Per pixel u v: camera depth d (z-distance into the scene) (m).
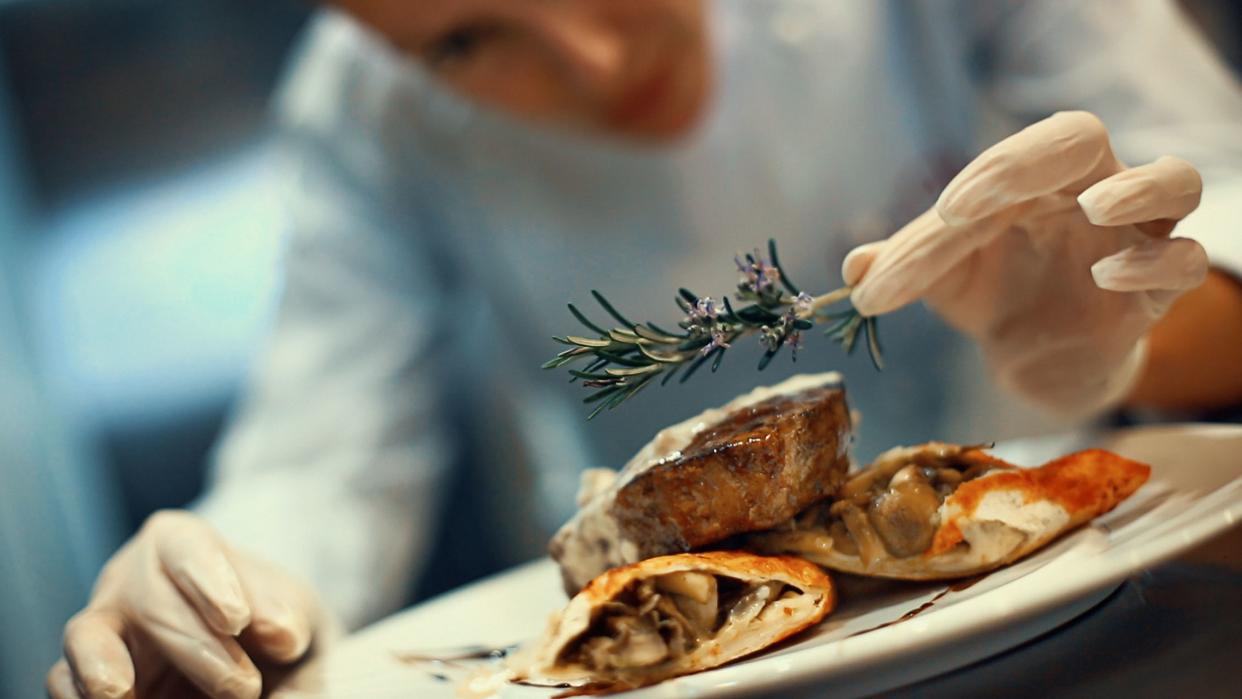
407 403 1.11
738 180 1.01
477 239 1.10
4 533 1.50
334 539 0.94
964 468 0.49
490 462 1.32
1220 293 0.66
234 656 0.49
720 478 0.47
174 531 0.53
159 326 1.56
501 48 0.89
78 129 1.50
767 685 0.41
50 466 1.54
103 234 1.54
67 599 1.54
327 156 1.12
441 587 1.39
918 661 0.42
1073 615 0.45
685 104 0.97
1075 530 0.47
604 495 0.50
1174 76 0.87
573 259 1.07
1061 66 0.92
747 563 0.46
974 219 0.46
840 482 0.49
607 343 0.48
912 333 1.00
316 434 1.04
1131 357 0.56
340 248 1.12
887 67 1.02
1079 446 0.57
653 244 1.04
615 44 0.89
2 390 1.50
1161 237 0.48
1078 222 0.51
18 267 1.52
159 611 0.50
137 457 1.59
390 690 0.49
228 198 1.53
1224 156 0.79
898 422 1.02
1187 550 0.41
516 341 1.17
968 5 0.98
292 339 1.09
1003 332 0.55
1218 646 0.42
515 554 1.35
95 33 1.46
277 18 1.46
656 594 0.45
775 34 0.99
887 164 1.02
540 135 1.00
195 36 1.46
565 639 0.44
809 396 0.51
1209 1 1.21
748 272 0.49
